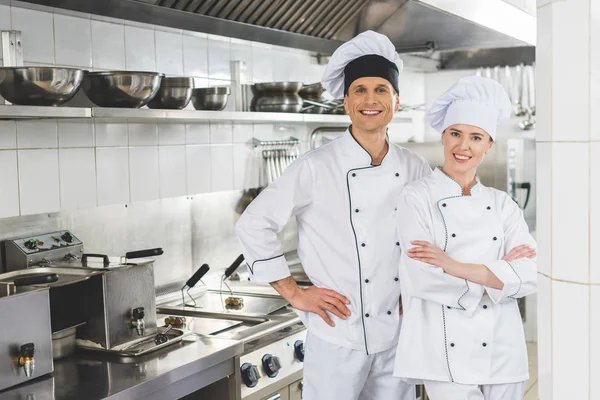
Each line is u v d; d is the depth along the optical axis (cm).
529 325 555
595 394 132
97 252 295
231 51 360
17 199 264
